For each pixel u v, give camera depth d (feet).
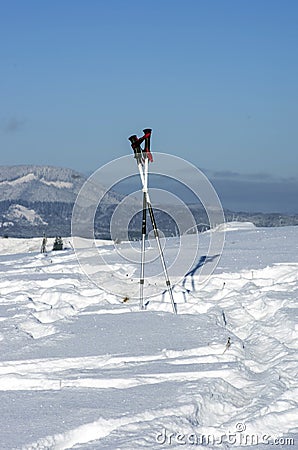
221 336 29.55
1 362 26.12
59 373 24.67
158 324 32.63
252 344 30.17
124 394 21.71
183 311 37.19
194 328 31.48
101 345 28.71
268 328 32.19
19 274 53.83
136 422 18.89
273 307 36.50
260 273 47.98
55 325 33.22
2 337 30.66
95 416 19.53
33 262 62.95
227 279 46.06
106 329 31.83
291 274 45.73
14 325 33.17
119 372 24.40
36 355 27.17
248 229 82.17
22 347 28.66
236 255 57.26
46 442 17.74
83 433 18.65
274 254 56.80
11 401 21.44
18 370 25.62
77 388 22.81
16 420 19.42
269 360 27.04
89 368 25.59
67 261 61.16
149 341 29.19
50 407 20.58
